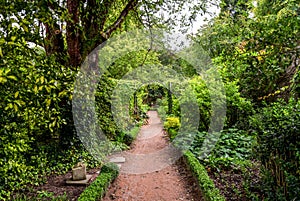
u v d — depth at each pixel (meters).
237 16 5.16
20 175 4.16
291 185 2.88
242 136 6.49
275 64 2.98
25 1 2.42
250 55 3.17
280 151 3.22
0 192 3.74
